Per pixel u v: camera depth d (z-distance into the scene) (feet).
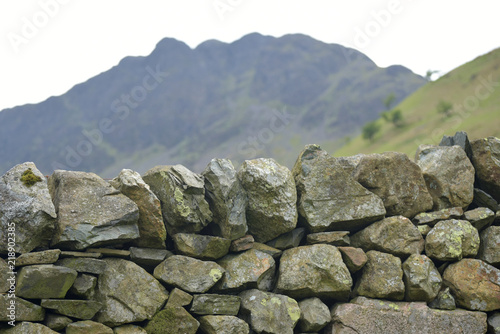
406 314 11.34
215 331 10.71
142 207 10.75
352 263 11.44
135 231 10.64
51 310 10.12
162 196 11.00
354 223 11.71
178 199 10.85
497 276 11.65
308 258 11.32
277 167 11.59
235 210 11.16
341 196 11.67
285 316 11.06
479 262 11.69
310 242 11.59
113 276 10.55
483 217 11.98
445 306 11.50
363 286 11.48
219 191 11.08
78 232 10.32
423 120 166.61
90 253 10.39
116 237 10.49
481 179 12.37
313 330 11.27
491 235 11.96
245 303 11.09
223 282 11.05
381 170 11.93
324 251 11.37
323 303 11.35
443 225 11.82
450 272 11.71
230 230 11.12
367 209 11.68
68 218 10.33
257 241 11.63
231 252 11.35
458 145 12.46
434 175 12.19
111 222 10.46
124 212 10.55
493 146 12.39
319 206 11.57
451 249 11.68
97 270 10.38
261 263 11.27
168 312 10.60
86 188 10.61
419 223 11.92
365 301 11.39
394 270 11.48
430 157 12.42
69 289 10.28
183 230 11.05
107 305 10.41
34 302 10.12
